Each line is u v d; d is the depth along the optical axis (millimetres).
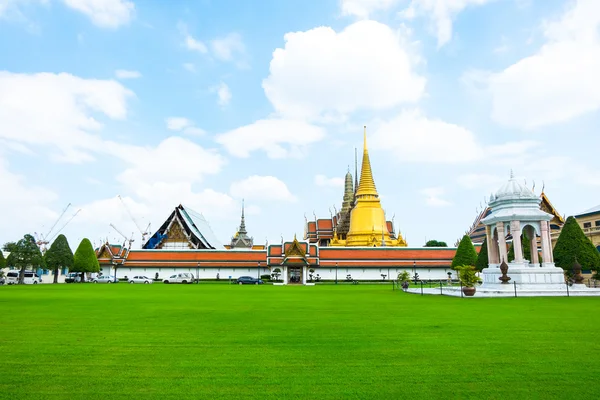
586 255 42688
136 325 16094
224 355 10781
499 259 42156
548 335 13508
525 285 36844
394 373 9094
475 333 13930
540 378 8688
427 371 9234
